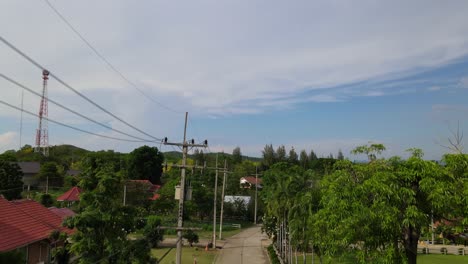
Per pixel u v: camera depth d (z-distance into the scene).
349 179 14.09
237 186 98.19
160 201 67.19
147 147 97.19
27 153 95.31
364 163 14.60
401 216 12.87
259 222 85.06
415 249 13.28
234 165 120.00
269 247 49.31
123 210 21.02
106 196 20.34
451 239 13.82
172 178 82.19
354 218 13.02
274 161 134.00
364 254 13.28
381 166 13.75
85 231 19.77
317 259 44.56
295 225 30.94
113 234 20.17
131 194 63.06
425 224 12.59
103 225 19.95
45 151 94.19
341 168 15.09
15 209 25.48
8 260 12.91
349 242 13.48
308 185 36.09
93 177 21.14
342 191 13.83
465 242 13.65
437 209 12.74
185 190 26.66
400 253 12.95
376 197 12.97
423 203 13.05
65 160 98.38
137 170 94.81
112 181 20.69
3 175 54.94
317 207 28.39
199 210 74.69
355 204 13.14
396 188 12.69
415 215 12.18
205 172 86.00
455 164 13.05
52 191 75.50
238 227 73.88
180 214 25.75
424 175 12.75
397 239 13.25
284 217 38.50
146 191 67.25
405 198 12.77
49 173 78.00
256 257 45.28
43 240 24.11
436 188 12.30
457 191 12.46
